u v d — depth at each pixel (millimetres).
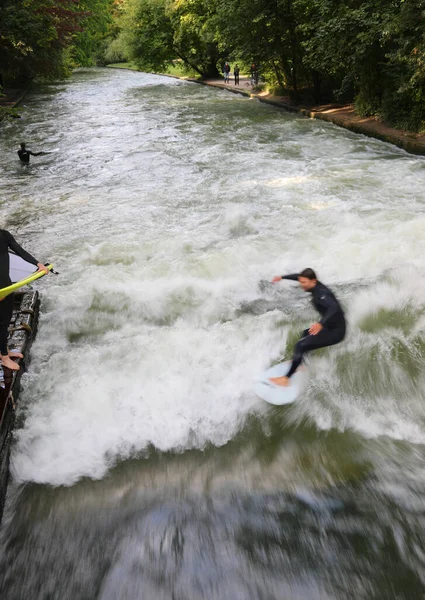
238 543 3814
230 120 21328
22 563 3723
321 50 18266
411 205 9672
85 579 3604
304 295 6871
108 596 3490
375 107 18250
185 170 13461
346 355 5566
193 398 5113
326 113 20469
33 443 4637
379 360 5492
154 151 15992
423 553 3684
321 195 10562
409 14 13641
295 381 5137
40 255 8531
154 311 6664
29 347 5898
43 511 4109
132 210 10500
